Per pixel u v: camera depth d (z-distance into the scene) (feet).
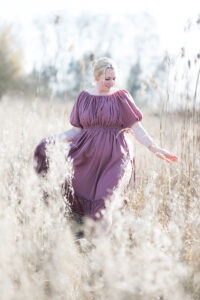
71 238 8.10
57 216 7.92
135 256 6.64
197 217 8.23
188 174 10.82
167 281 6.13
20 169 9.81
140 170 12.42
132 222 7.69
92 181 9.99
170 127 13.23
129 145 10.25
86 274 7.01
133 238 7.44
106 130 10.04
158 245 6.65
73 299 6.56
